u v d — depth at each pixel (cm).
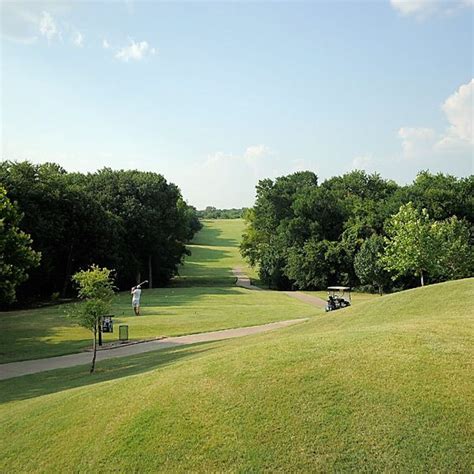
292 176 9306
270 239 8512
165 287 7225
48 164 7081
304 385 972
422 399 888
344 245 7156
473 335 1186
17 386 1764
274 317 3622
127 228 6750
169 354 2058
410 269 5419
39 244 5038
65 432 1001
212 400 978
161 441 888
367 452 785
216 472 793
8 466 929
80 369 1997
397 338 1168
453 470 741
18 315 3888
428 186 6938
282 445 823
